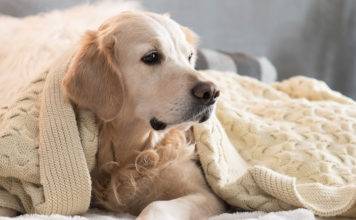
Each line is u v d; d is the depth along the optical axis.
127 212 1.46
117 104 1.38
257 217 1.24
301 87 2.19
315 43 3.90
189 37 1.74
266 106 1.89
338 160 1.50
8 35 2.21
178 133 1.59
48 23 2.31
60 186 1.23
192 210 1.27
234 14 3.56
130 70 1.39
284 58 3.83
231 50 3.62
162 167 1.47
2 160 1.22
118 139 1.47
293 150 1.54
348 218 1.27
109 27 1.45
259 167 1.35
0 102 1.76
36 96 1.40
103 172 1.48
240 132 1.69
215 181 1.41
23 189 1.28
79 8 2.52
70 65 1.40
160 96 1.35
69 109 1.32
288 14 3.74
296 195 1.25
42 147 1.26
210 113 1.35
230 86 2.08
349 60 4.02
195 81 1.31
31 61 2.01
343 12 3.92
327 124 1.66
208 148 1.47
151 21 1.43
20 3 2.75
